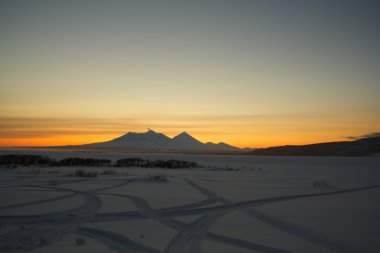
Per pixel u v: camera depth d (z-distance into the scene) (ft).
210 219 36.32
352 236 29.60
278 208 43.62
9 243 26.35
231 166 185.06
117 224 33.17
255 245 26.63
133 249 25.11
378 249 26.04
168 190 60.90
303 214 39.52
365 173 126.62
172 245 26.30
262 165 205.77
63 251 24.40
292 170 146.00
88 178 82.84
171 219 36.01
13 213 37.04
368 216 38.52
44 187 61.87
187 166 168.25
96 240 27.53
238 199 50.88
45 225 32.60
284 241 27.84
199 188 65.46
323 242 27.71
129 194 53.83
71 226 32.35
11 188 59.77
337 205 46.52
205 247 25.90
